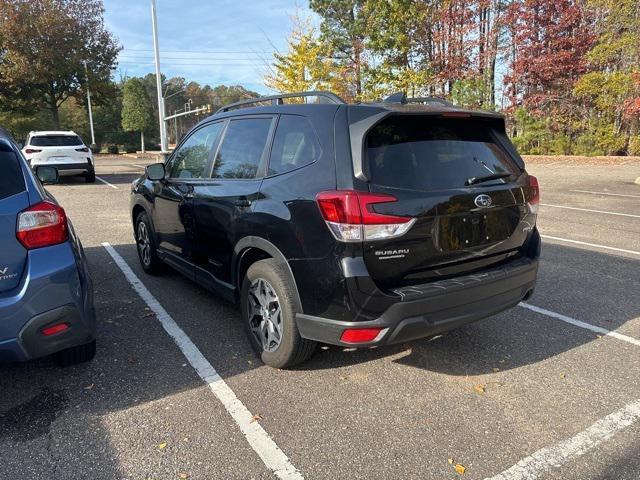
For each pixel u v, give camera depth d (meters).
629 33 20.81
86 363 3.61
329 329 2.98
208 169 4.25
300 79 25.00
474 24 24.73
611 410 3.05
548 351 3.86
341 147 2.97
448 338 4.09
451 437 2.78
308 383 3.35
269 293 3.41
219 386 3.31
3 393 3.21
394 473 2.49
